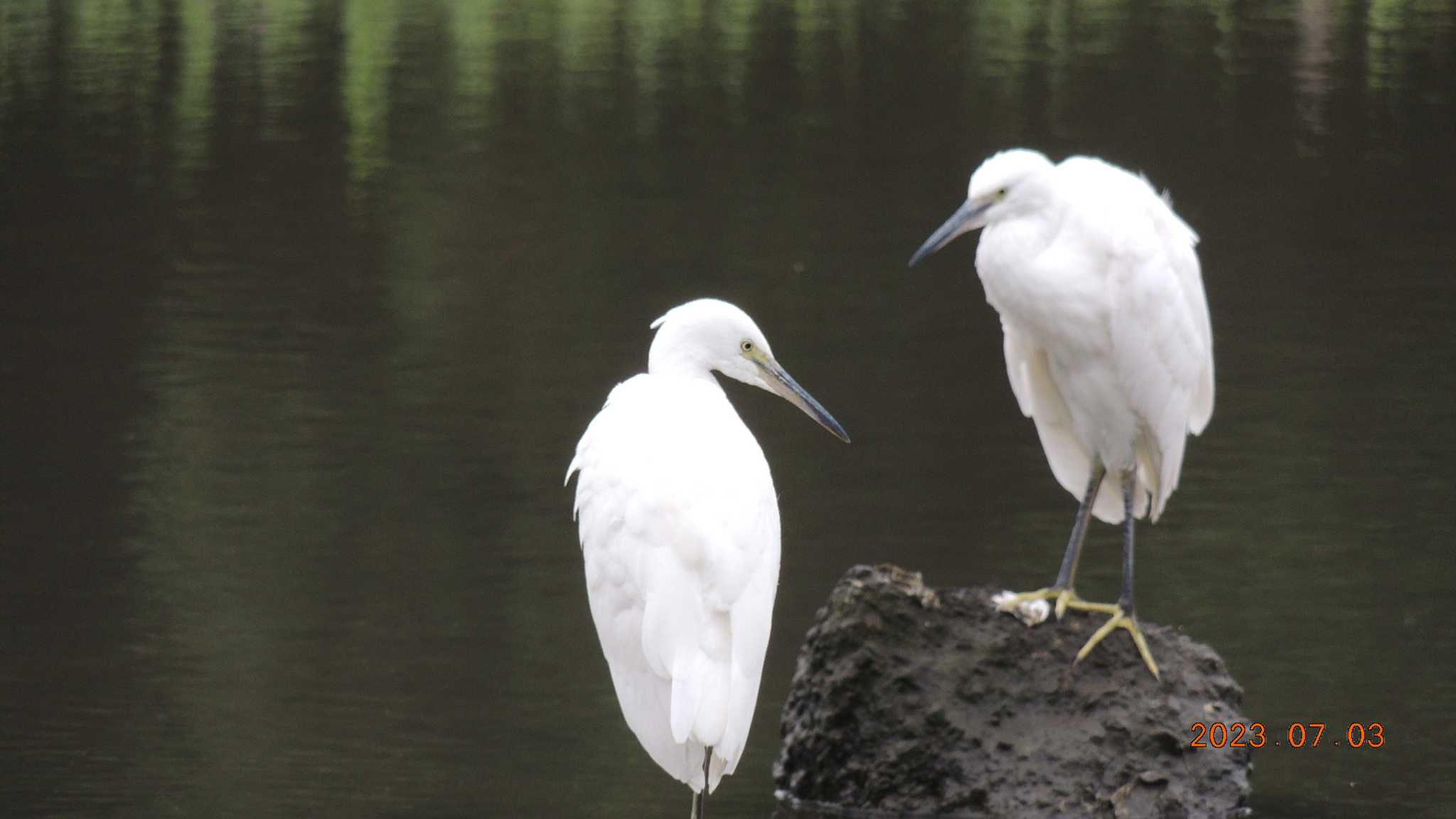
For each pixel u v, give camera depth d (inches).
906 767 394.3
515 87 1296.8
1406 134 1128.2
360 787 398.3
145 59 1357.0
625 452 331.3
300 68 1339.8
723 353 376.5
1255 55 1368.1
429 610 502.0
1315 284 830.5
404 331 784.3
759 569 324.5
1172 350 405.7
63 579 525.0
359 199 1021.2
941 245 411.2
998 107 1217.4
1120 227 399.9
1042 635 400.5
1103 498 440.1
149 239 946.7
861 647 398.0
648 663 323.6
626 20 1519.4
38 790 395.2
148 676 459.5
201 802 389.1
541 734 427.8
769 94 1268.5
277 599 510.0
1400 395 669.9
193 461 625.3
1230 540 537.3
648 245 919.0
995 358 735.1
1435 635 468.8
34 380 722.8
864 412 671.8
